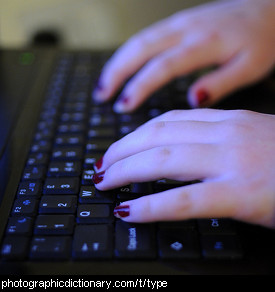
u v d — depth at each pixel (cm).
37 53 59
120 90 52
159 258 28
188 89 52
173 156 31
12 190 33
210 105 50
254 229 30
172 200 29
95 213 31
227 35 57
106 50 61
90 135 41
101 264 28
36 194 33
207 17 60
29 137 41
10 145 39
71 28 76
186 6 88
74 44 75
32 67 55
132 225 30
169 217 29
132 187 33
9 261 28
